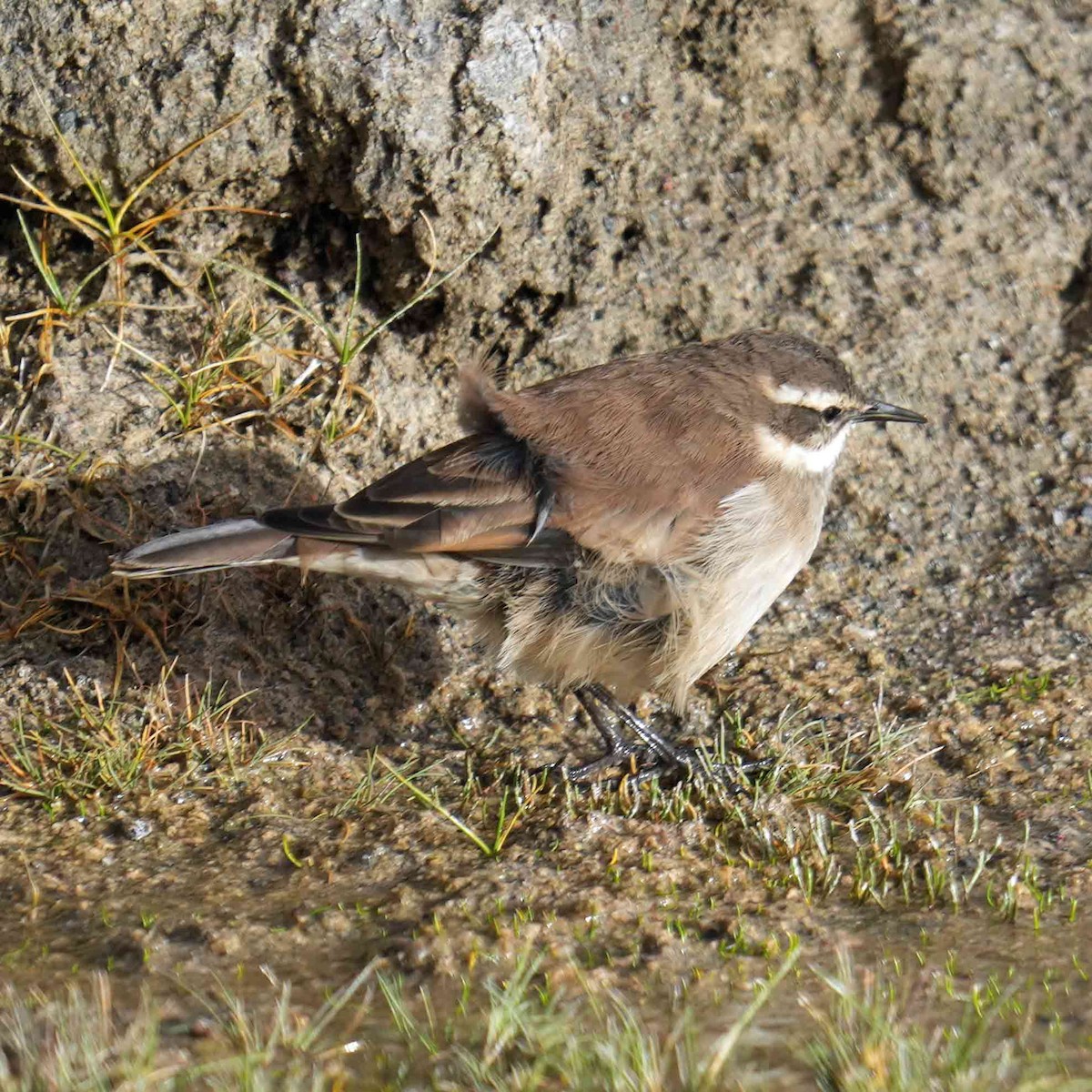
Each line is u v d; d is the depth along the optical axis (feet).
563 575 33.63
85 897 31.04
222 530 32.99
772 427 34.99
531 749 36.91
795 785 34.65
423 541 32.63
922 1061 24.62
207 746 35.65
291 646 38.24
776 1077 25.12
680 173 43.55
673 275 43.04
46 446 38.81
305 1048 25.81
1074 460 42.19
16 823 33.63
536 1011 26.73
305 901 30.89
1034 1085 24.21
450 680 38.58
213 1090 24.21
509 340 42.78
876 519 41.86
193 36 39.09
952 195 44.19
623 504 33.32
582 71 42.34
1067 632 39.01
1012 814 33.96
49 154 39.73
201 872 31.99
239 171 40.24
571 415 34.17
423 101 39.50
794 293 43.37
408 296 41.63
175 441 39.68
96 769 34.68
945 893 31.09
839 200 44.09
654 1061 24.72
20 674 36.73
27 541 38.04
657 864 31.99
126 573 32.40
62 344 40.42
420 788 35.32
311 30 39.14
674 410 34.47
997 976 28.27
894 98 44.37
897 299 43.47
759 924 30.09
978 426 42.68
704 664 34.81
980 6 44.55
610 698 36.55
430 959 28.63
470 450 34.06
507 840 33.04
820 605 40.42
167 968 28.60
